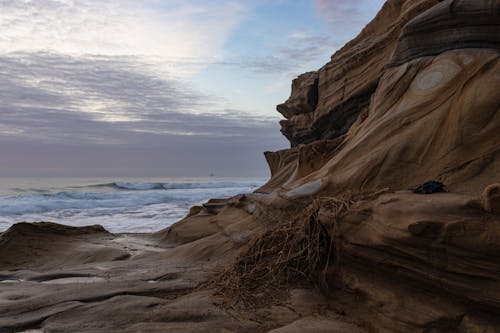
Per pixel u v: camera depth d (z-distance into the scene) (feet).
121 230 52.29
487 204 11.34
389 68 25.72
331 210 16.78
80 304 17.81
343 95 49.34
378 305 13.80
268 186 52.08
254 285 18.38
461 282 11.51
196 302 17.03
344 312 15.38
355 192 18.67
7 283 22.86
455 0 21.50
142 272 24.49
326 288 16.65
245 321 15.14
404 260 13.11
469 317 11.40
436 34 22.76
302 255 18.26
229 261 24.23
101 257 31.45
